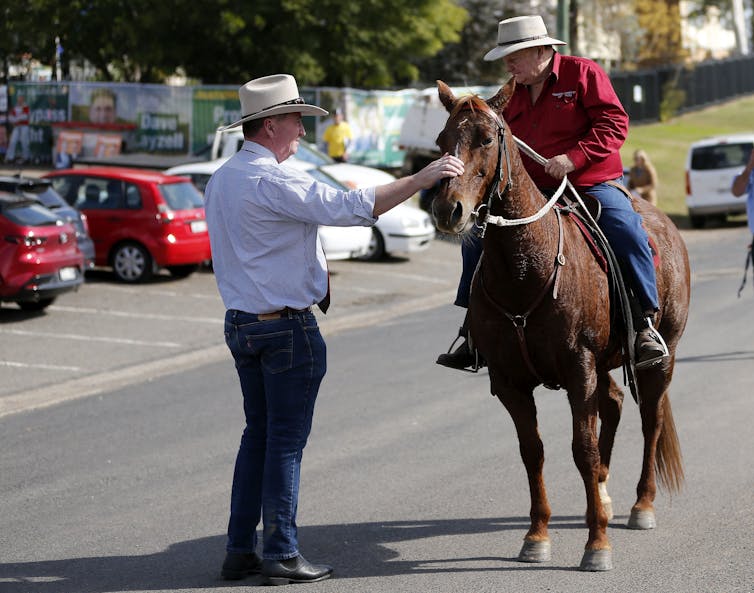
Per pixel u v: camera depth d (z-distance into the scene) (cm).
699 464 838
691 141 4550
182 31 3722
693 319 1582
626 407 1070
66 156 3631
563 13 2150
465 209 532
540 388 1184
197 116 3503
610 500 730
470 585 595
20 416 1114
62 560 657
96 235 2033
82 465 902
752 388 1113
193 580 616
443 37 3781
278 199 578
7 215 1639
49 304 1762
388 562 640
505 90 570
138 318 1711
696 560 629
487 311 614
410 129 3133
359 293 1961
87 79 4459
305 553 661
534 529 639
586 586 589
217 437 991
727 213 2878
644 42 5581
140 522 736
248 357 604
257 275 589
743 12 7275
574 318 605
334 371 1299
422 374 1264
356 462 879
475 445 925
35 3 3859
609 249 655
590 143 644
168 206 2008
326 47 3700
